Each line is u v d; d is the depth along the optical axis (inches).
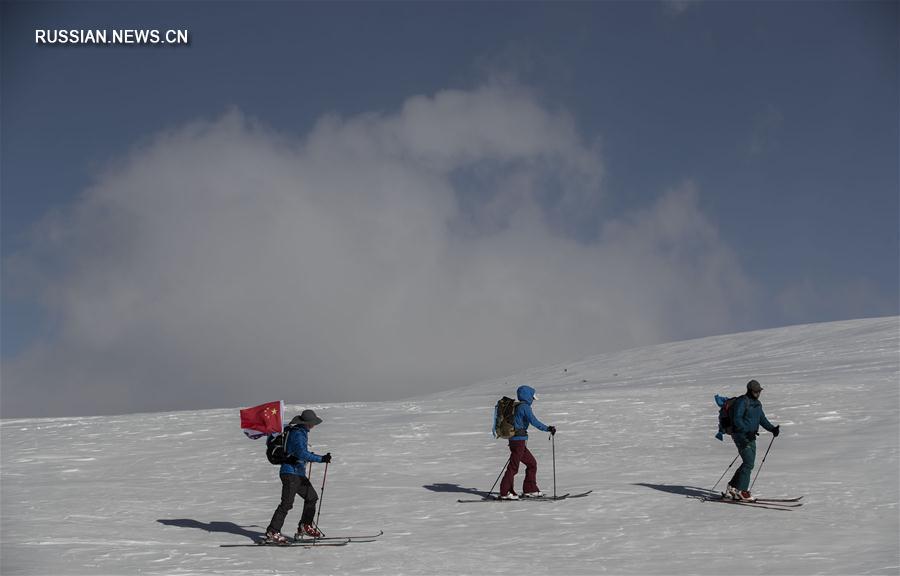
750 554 393.1
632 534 437.1
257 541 428.8
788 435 765.9
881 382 1039.6
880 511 475.2
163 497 563.8
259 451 779.4
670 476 604.4
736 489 506.6
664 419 904.9
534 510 501.7
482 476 634.2
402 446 786.8
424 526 465.1
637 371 1899.6
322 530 456.4
